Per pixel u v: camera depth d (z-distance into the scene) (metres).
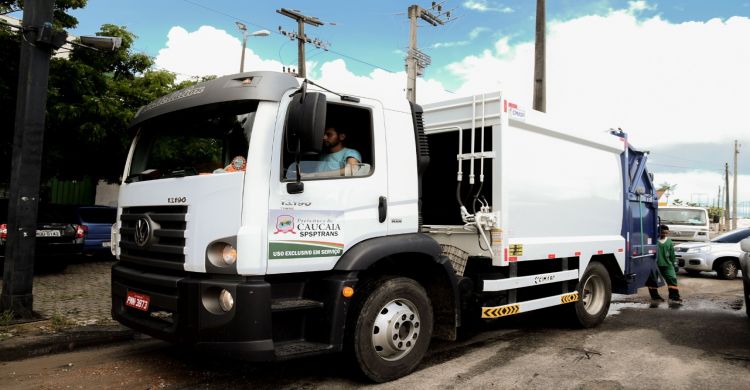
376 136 4.77
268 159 4.05
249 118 4.14
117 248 5.05
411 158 5.07
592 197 7.35
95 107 11.22
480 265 5.89
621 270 8.00
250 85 4.15
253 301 3.85
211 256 3.99
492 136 5.70
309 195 4.24
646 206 8.96
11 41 9.77
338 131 4.55
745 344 6.36
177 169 4.58
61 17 11.64
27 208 6.72
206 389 4.55
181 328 4.06
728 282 13.43
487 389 4.60
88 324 6.66
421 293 4.95
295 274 4.37
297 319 4.35
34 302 8.02
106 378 4.84
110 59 13.41
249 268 3.86
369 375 4.55
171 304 4.14
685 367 5.34
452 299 5.22
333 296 4.28
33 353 5.62
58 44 6.76
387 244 4.62
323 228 4.30
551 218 6.47
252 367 5.15
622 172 8.13
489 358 5.61
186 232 4.13
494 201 5.63
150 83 13.92
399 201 4.91
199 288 3.97
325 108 3.96
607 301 7.58
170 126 4.74
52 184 17.88
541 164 6.33
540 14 14.28
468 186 5.94
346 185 4.48
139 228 4.54
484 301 5.82
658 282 9.35
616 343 6.38
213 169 4.27
